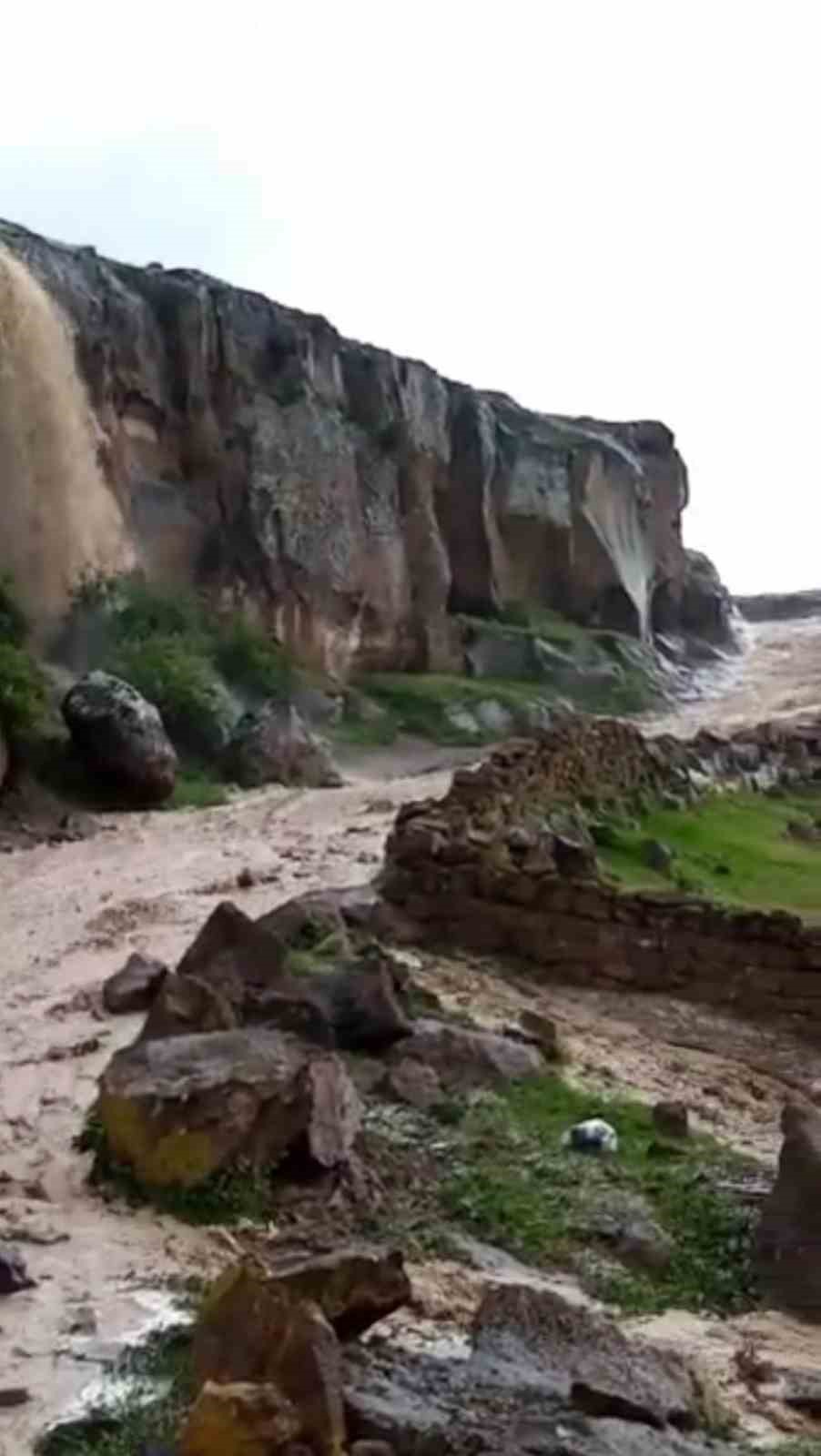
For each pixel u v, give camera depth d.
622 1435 5.84
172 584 30.14
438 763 29.67
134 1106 8.88
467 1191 9.04
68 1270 7.78
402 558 35.56
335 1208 8.65
